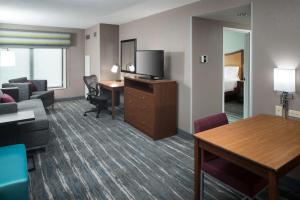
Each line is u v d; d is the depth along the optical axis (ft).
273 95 8.52
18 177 5.90
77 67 23.57
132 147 11.51
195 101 12.59
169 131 13.01
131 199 7.26
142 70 14.75
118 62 20.58
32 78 21.77
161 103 12.49
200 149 6.24
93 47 21.17
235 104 21.33
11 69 20.81
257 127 6.89
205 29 12.49
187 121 12.82
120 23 19.24
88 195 7.46
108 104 18.19
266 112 8.79
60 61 23.04
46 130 10.68
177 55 13.07
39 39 21.04
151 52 13.74
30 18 17.21
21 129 10.11
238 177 5.59
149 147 11.52
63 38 22.20
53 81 22.94
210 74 13.03
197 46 12.28
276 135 6.20
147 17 15.67
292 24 7.79
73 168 9.26
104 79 20.11
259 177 5.57
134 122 14.57
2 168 6.25
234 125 7.08
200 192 6.48
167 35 13.76
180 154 10.69
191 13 11.92
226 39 23.53
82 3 12.46
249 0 9.09
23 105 14.12
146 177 8.61
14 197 5.77
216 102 13.50
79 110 19.30
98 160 10.02
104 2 12.16
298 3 7.59
